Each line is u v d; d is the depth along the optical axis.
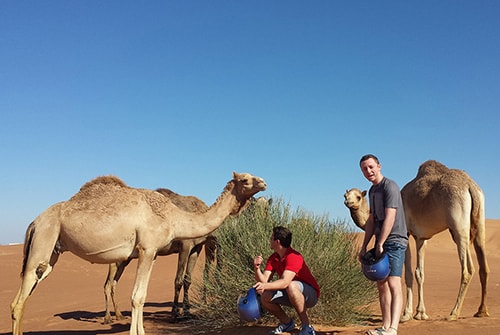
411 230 8.07
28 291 6.77
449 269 21.23
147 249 6.87
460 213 7.34
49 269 6.96
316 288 6.09
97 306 12.15
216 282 7.96
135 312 6.73
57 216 6.90
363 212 8.27
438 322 6.64
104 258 6.95
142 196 7.05
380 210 5.43
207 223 7.25
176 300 9.01
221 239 8.18
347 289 7.57
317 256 7.58
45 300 13.88
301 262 5.93
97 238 6.79
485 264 7.38
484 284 7.41
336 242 7.87
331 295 7.52
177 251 9.53
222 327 7.61
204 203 9.80
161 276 19.30
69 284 17.81
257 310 6.15
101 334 8.18
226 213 7.30
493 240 33.88
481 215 7.39
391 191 5.32
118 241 6.84
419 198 7.87
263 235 7.78
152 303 12.42
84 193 7.07
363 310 8.21
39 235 6.84
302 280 6.03
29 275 6.79
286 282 5.80
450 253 29.42
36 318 10.65
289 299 6.03
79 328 9.00
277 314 6.38
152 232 6.90
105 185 7.17
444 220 7.56
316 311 7.43
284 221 8.12
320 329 6.69
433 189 7.68
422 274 7.94
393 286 5.32
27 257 6.88
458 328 5.99
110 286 9.55
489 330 5.75
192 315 8.76
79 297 14.26
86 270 20.69
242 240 7.89
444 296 11.44
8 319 10.84
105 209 6.83
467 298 10.88
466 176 7.57
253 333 6.80
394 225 5.37
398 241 5.35
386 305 5.44
